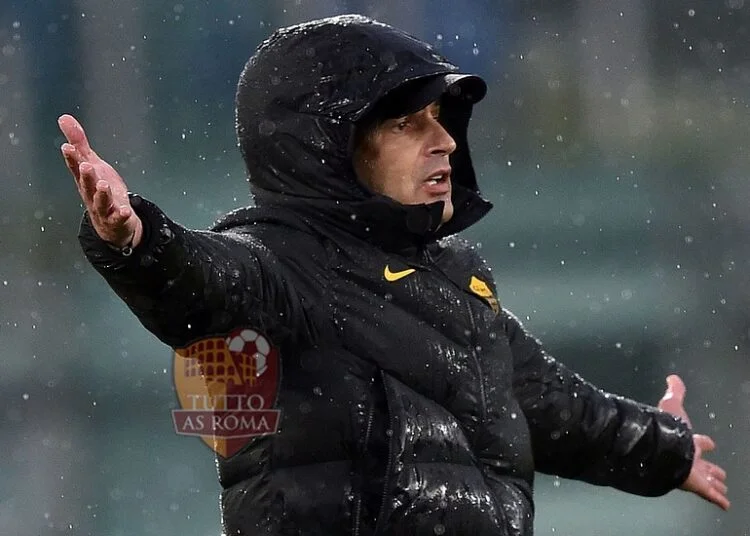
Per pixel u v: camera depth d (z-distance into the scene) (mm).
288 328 10906
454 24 51094
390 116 11680
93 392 33938
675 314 37219
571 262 39781
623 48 51625
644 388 34438
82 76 48094
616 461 13539
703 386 33688
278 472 10969
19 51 47531
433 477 10992
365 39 11648
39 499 29078
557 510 26781
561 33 51750
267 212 11469
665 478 13766
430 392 11273
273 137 11609
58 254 40750
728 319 36500
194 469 29859
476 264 12133
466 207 12352
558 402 13156
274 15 47969
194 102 47125
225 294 10375
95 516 28281
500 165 48719
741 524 26422
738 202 44406
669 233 42406
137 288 10055
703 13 50781
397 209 11289
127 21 47844
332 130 11438
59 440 31516
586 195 45188
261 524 10930
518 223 42750
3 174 45469
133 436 31547
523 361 13086
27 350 36094
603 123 50469
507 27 51312
